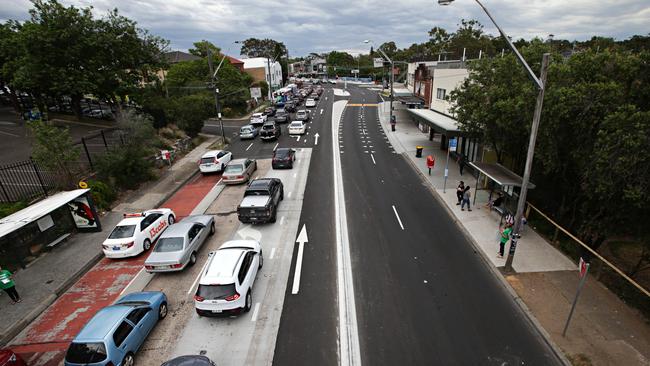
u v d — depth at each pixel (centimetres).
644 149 1029
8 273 1220
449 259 1426
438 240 1579
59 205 1591
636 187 1054
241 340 1029
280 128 4275
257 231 1695
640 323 1055
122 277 1402
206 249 1546
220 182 2477
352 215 1844
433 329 1052
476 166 1897
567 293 1191
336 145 3422
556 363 927
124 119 2450
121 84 3472
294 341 1019
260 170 2673
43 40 2920
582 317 1077
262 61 8700
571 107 1237
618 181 1120
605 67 1325
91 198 1725
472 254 1464
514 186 1638
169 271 1358
